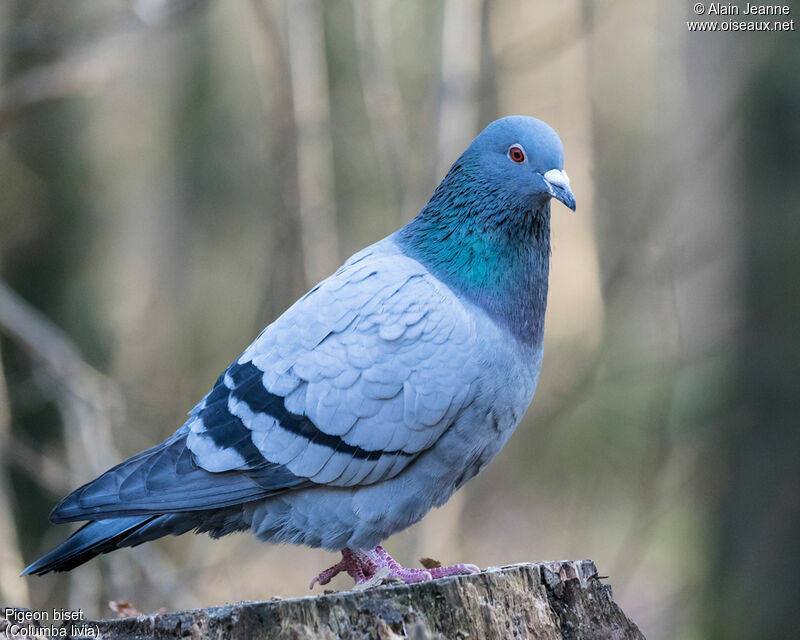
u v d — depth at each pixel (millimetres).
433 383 6578
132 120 16578
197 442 6559
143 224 16609
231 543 14617
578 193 19172
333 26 18922
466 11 15211
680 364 12789
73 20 14344
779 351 11641
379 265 7004
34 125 15523
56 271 15586
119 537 6535
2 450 12250
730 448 12008
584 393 16203
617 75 22641
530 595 5879
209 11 18750
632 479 17859
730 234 12109
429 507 6980
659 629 15070
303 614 5387
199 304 18438
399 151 15328
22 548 14812
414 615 5488
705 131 12844
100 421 11766
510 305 6980
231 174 19125
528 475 19734
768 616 11680
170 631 5410
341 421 6508
